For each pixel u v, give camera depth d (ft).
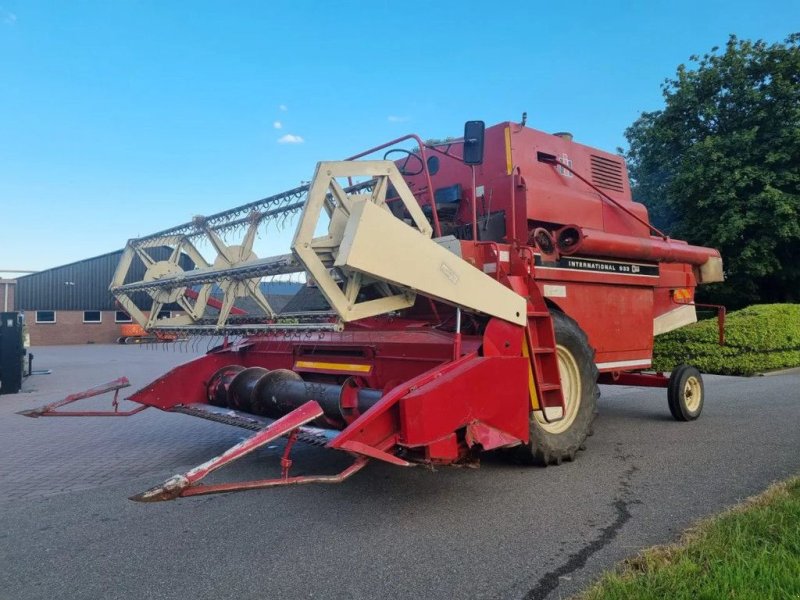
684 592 9.23
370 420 12.76
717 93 55.31
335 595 10.59
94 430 26.78
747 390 34.24
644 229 24.58
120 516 15.12
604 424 25.27
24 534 13.98
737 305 57.62
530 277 17.52
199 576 11.55
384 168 15.11
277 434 11.65
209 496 16.52
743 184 50.06
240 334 17.54
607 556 11.73
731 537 11.22
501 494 15.92
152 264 20.84
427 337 16.38
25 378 50.72
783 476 16.58
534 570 11.28
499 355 15.39
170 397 21.21
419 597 10.41
